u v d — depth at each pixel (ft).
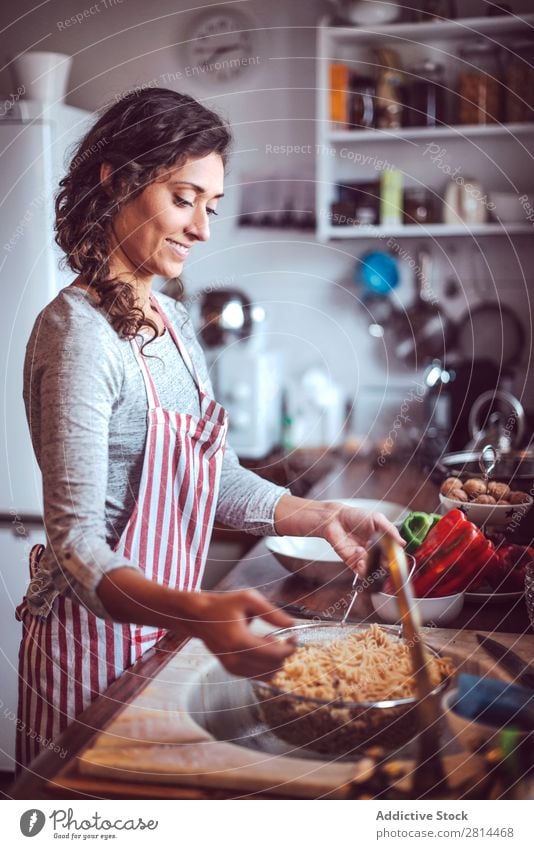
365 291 9.90
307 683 2.63
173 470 3.60
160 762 2.41
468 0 8.95
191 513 3.69
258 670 2.34
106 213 3.38
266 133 9.89
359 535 3.80
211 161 3.37
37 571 3.58
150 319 3.58
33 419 3.29
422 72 8.86
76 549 2.71
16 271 8.43
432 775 2.35
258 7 9.62
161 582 3.63
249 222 10.11
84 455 2.92
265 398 9.18
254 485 4.15
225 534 7.61
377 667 2.75
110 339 3.25
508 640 3.23
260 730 2.79
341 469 8.32
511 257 9.45
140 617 2.53
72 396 3.00
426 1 8.74
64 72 8.55
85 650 3.43
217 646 2.35
